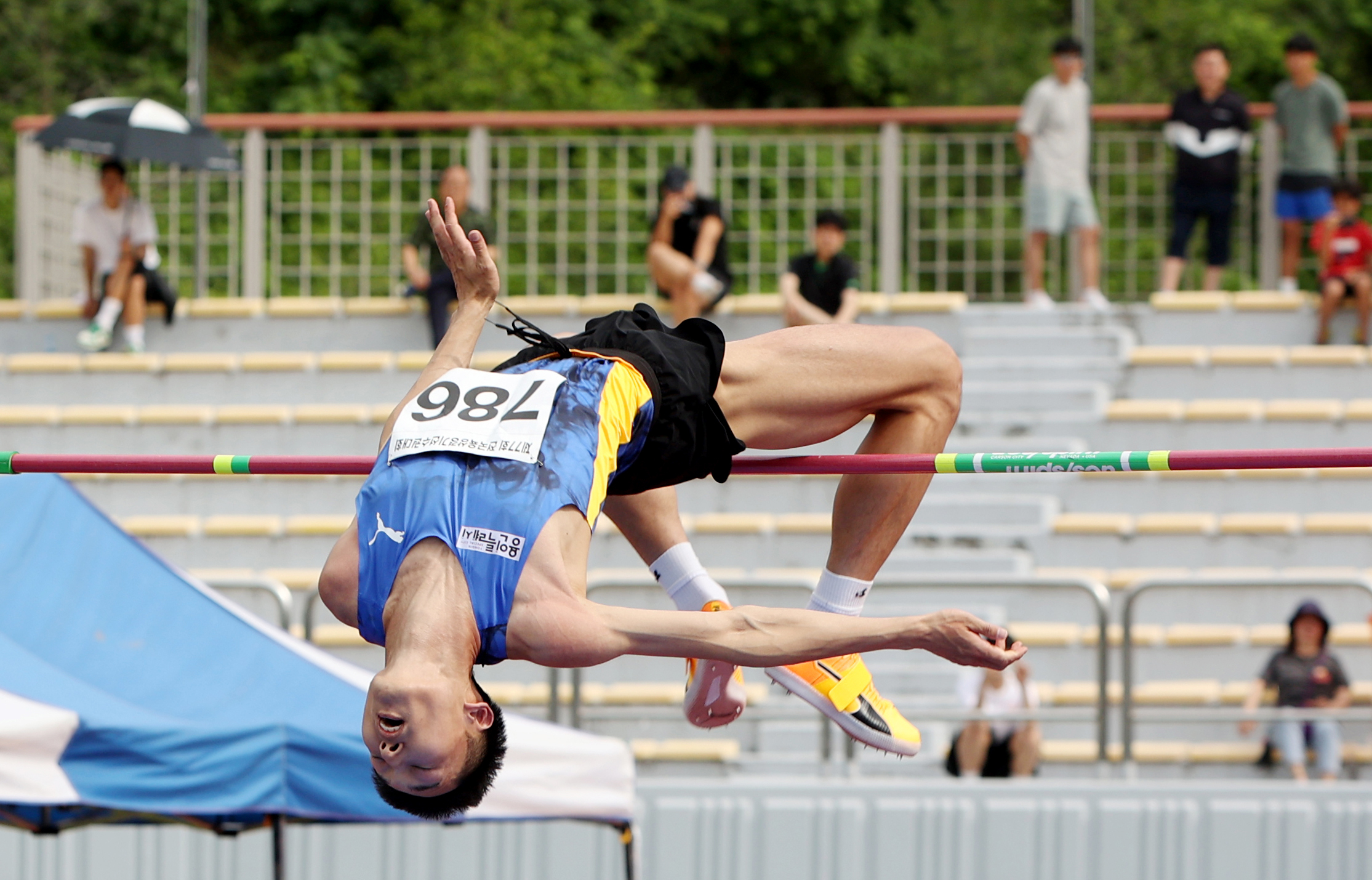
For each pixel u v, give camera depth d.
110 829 21.02
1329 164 30.47
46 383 29.91
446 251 9.91
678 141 33.06
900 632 8.53
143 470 10.92
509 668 24.27
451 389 9.18
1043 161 30.23
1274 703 21.50
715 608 10.92
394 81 51.84
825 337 10.23
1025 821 20.28
